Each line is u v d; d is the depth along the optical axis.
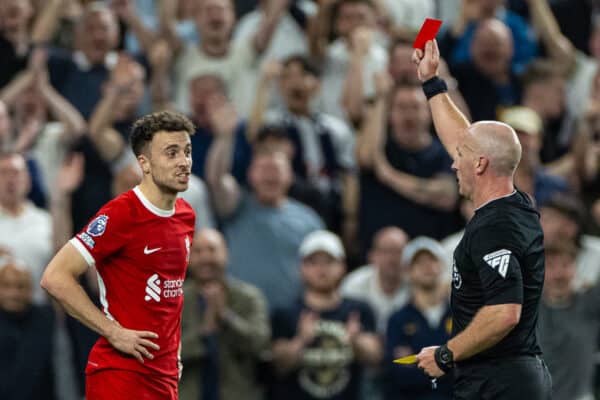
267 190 36.91
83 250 20.12
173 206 20.81
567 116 42.16
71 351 34.12
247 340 32.81
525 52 44.53
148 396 20.47
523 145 37.25
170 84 42.69
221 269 32.91
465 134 20.30
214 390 32.28
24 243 34.72
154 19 47.16
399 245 34.88
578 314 32.22
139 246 20.33
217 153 36.91
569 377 31.98
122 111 38.03
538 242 19.83
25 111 39.19
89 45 41.28
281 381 33.06
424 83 22.84
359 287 35.53
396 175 37.50
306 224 37.25
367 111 38.62
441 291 33.06
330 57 43.09
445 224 37.59
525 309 19.70
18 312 32.94
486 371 19.81
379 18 44.84
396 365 32.44
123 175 35.28
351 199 39.25
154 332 20.55
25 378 32.69
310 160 39.31
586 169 40.03
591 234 38.09
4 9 40.06
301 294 34.03
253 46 42.84
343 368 32.94
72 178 35.94
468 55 42.91
